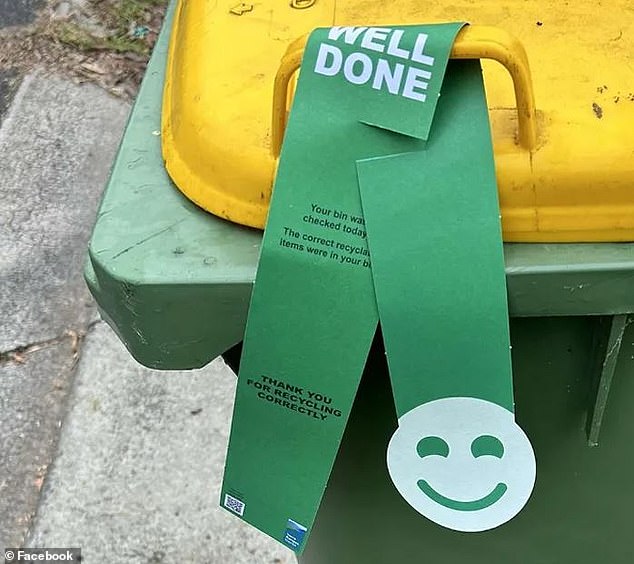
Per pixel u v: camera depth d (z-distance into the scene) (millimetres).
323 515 1391
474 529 1139
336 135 953
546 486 1251
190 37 1213
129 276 1001
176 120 1128
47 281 2920
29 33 4004
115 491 2293
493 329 970
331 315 998
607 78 1035
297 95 961
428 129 917
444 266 953
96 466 2355
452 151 935
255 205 1023
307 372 1037
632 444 1193
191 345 1047
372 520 1348
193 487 2281
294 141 966
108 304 1050
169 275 1001
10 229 3121
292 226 979
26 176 3322
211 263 1012
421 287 963
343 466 1271
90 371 2604
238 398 1092
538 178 954
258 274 992
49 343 2719
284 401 1071
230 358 1232
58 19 4047
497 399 1012
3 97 3707
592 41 1092
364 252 966
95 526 2225
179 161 1099
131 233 1053
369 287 975
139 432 2424
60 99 3646
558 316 1042
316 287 989
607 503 1274
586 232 971
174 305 1012
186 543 2168
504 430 1037
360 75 935
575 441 1185
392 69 919
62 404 2533
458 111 932
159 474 2318
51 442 2439
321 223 971
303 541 1186
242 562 2121
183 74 1160
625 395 1130
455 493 1112
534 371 1115
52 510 2270
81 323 2770
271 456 1130
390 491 1288
